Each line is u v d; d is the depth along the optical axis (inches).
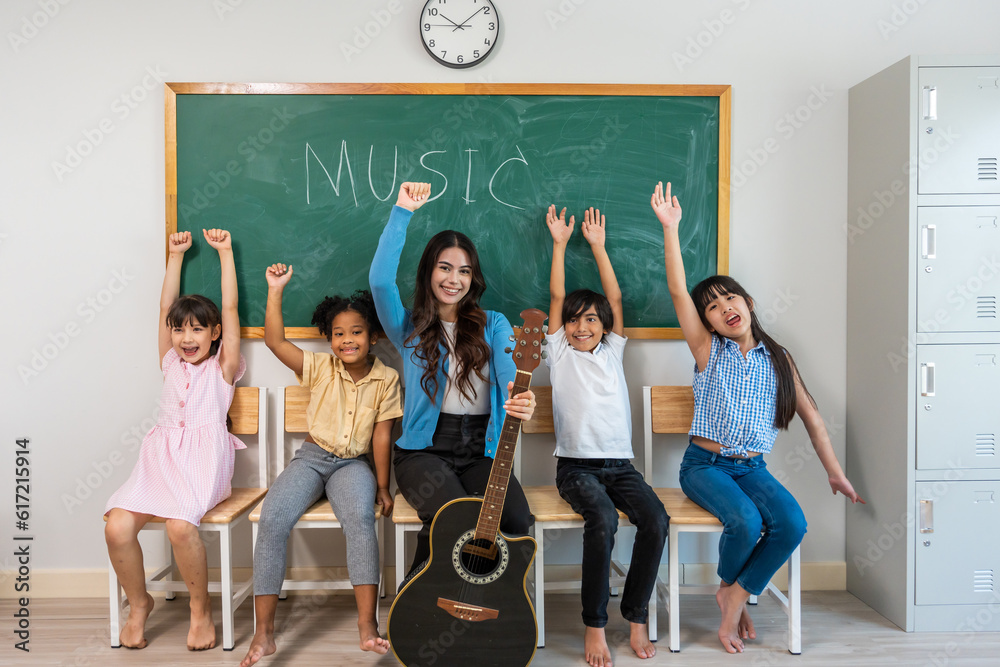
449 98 77.6
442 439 67.6
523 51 78.3
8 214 76.3
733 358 69.4
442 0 76.8
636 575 62.7
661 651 64.5
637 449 80.2
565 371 70.9
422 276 69.1
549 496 70.6
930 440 69.1
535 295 78.9
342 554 79.4
